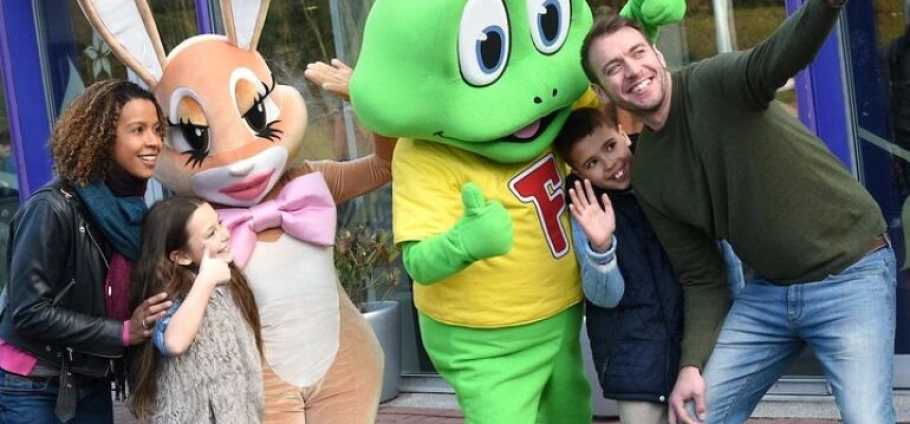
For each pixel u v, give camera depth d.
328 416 4.48
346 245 6.78
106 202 3.98
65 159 3.95
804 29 3.45
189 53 4.27
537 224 4.18
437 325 4.32
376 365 4.63
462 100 3.97
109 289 4.02
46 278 3.88
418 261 4.05
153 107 4.07
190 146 4.27
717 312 4.10
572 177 4.29
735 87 3.66
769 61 3.54
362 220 7.16
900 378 6.16
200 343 3.90
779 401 6.12
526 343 4.24
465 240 3.91
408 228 4.12
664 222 4.02
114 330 3.90
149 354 3.91
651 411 4.17
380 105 4.02
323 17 6.97
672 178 3.91
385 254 6.94
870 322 3.83
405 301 7.18
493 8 3.96
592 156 4.14
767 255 3.87
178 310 3.87
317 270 4.41
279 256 4.34
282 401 4.34
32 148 8.15
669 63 6.21
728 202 3.81
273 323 4.32
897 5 5.92
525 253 4.17
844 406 3.86
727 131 3.73
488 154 4.10
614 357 4.17
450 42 3.90
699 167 3.84
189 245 3.98
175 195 4.27
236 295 4.09
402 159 4.23
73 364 3.99
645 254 4.17
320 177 4.47
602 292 4.05
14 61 8.05
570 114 4.22
